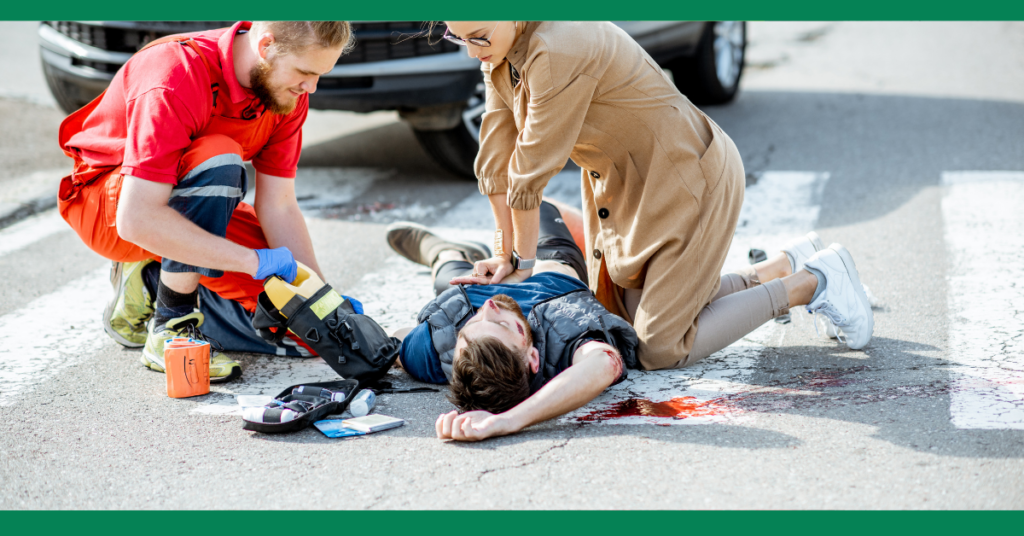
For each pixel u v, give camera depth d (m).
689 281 2.78
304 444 2.47
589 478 2.21
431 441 2.47
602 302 3.13
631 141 2.74
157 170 2.61
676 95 2.74
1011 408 2.47
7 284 3.99
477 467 2.29
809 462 2.23
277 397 2.72
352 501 2.15
